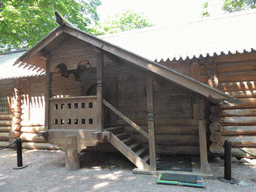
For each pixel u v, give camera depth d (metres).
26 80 9.31
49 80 6.11
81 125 5.68
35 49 5.73
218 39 6.95
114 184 4.32
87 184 4.36
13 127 9.27
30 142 9.24
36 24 14.87
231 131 6.34
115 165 5.95
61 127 5.90
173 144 7.07
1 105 9.98
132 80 7.78
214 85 6.42
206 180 4.43
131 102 7.71
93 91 8.68
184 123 7.00
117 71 8.03
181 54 6.58
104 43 5.11
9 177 5.03
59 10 15.39
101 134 5.28
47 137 5.89
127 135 6.79
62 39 5.90
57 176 4.98
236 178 4.56
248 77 6.48
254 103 6.31
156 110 7.38
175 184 4.16
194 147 6.89
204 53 6.18
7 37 14.41
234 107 6.52
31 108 9.21
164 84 7.06
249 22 7.50
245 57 6.46
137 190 3.94
